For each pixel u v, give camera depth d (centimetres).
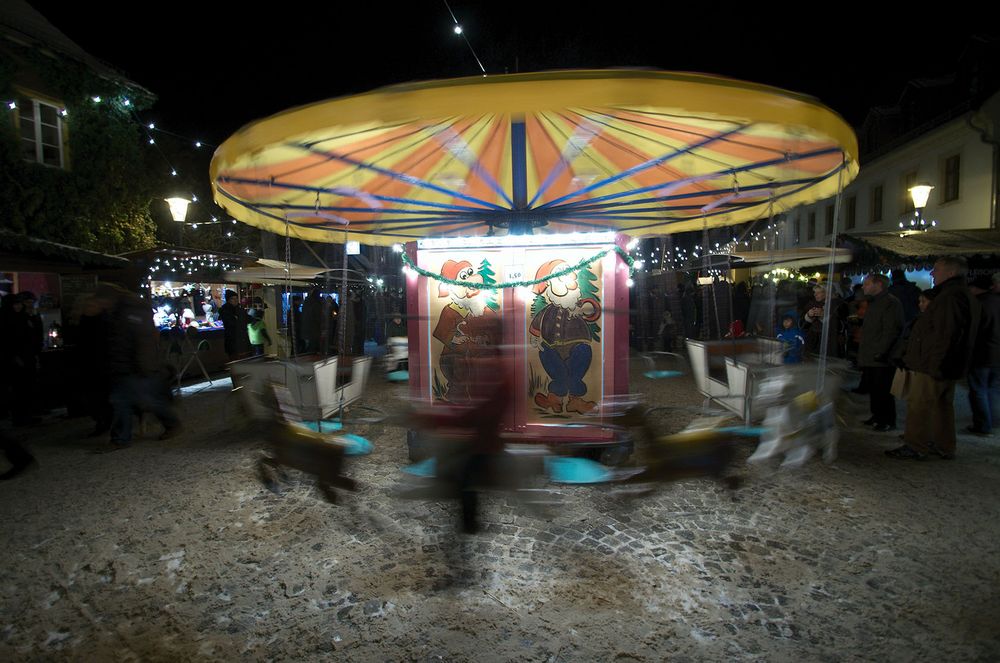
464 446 296
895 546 332
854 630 254
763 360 569
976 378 551
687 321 1149
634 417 334
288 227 534
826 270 1341
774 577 301
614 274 449
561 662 236
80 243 1133
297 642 254
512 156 449
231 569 322
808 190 460
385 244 710
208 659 244
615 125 370
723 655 238
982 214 1357
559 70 246
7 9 1071
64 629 267
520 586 296
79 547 352
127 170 1241
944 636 248
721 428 340
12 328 674
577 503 403
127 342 557
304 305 1114
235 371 552
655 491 333
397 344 487
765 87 266
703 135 372
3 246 698
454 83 252
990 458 486
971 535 344
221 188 400
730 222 630
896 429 588
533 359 462
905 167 1669
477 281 468
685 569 311
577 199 575
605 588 292
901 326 562
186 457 540
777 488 425
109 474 493
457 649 246
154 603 289
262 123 298
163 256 987
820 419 387
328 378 570
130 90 1236
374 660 241
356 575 312
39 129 1068
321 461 344
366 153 400
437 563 323
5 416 743
